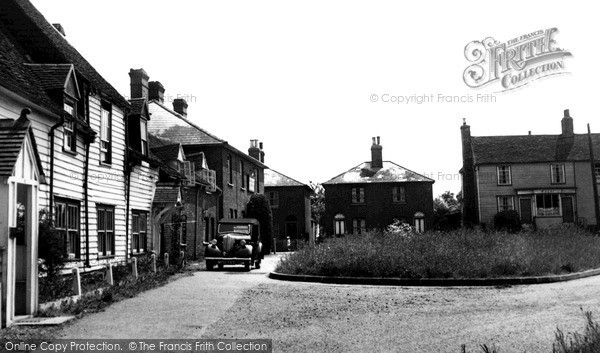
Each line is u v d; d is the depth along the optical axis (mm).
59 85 14992
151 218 22969
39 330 9148
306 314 10617
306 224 59094
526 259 17594
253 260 24750
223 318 10195
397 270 17062
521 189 50250
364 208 56531
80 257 16156
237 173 40531
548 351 7191
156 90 39344
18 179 9961
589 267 19344
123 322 9836
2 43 15133
